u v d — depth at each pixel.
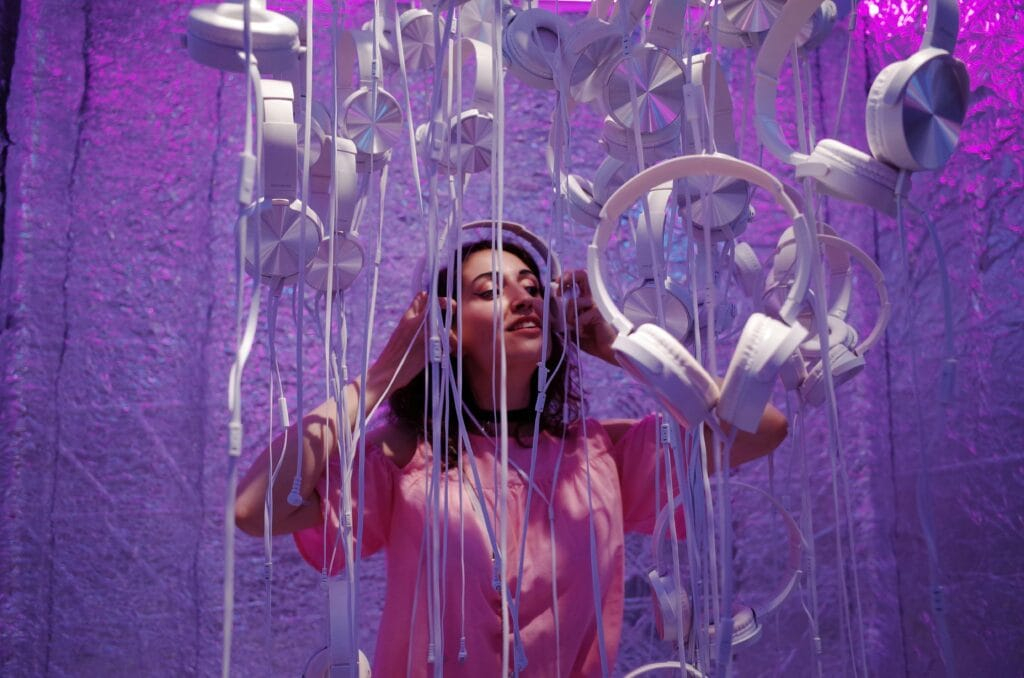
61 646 1.50
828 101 1.78
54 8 1.64
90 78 1.64
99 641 1.51
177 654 1.53
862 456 1.74
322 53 1.66
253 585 1.58
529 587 1.12
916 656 1.57
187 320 1.61
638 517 1.30
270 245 0.86
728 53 1.78
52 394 1.55
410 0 1.48
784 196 0.68
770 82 0.80
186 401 1.59
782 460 1.72
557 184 0.91
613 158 1.08
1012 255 1.32
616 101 0.92
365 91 1.03
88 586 1.52
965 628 1.43
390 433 1.25
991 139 1.38
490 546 1.12
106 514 1.54
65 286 1.58
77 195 1.61
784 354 0.64
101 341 1.58
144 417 1.58
